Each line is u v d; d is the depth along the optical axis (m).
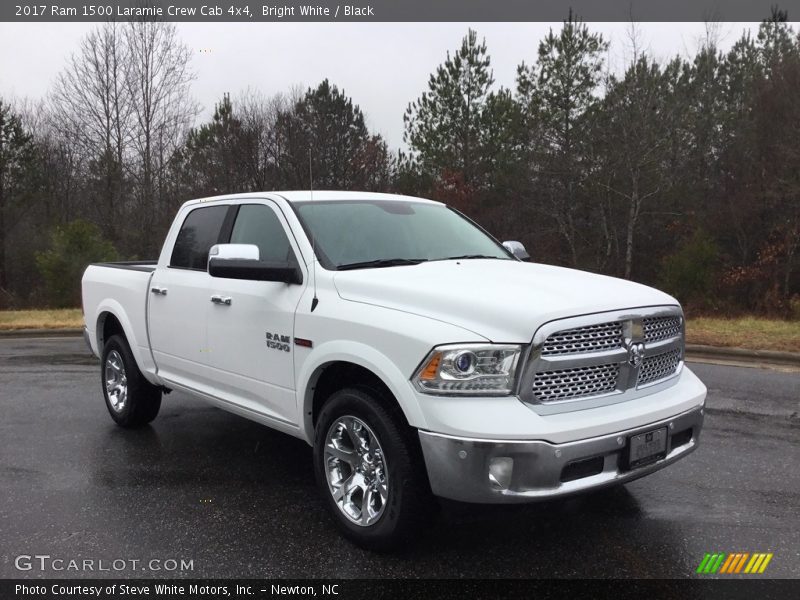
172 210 29.11
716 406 6.63
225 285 4.50
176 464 4.93
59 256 21.91
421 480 3.28
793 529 3.78
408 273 3.81
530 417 3.02
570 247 28.95
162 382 5.31
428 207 5.14
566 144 26.75
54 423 6.12
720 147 28.17
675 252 26.08
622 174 26.77
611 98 25.70
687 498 4.23
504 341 3.08
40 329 13.92
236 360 4.40
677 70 26.78
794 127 24.05
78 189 35.12
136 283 5.54
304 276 3.98
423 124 29.41
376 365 3.32
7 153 34.97
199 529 3.81
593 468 3.17
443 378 3.09
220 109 29.11
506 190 28.47
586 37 26.16
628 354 3.35
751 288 24.05
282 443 5.45
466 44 28.67
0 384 8.02
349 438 3.70
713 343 10.03
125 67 27.98
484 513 3.22
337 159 29.16
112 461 5.01
